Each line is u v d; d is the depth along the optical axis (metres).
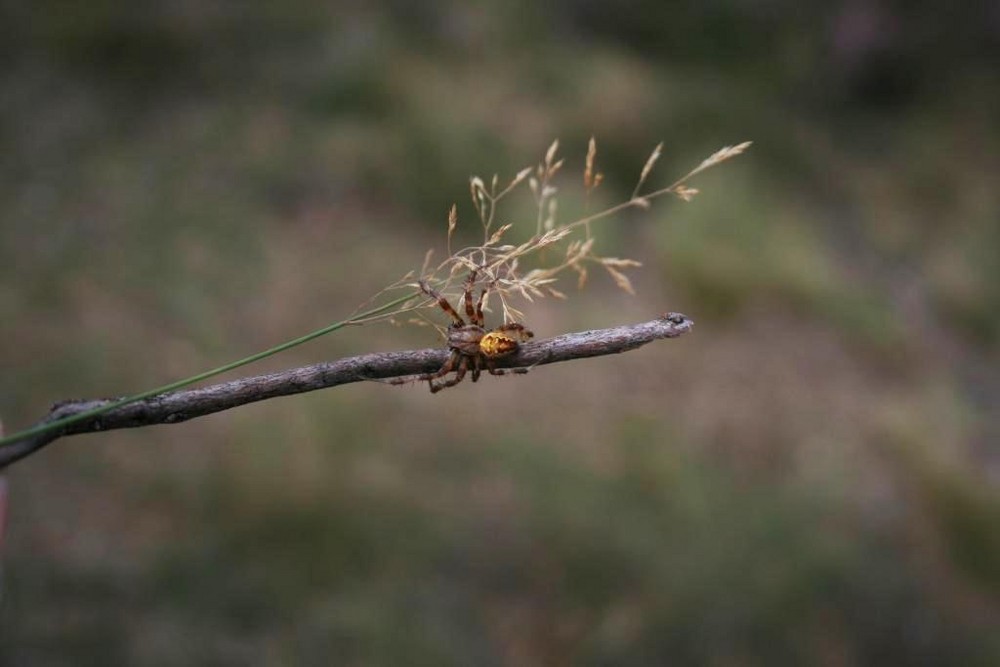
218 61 1.84
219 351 1.28
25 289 1.28
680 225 1.69
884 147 2.32
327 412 1.20
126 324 1.28
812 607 1.13
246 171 1.62
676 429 1.33
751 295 1.61
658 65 2.32
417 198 1.65
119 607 0.94
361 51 1.89
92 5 1.87
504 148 1.76
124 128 1.66
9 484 1.01
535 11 2.28
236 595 0.99
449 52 2.02
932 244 1.99
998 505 1.34
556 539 1.12
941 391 1.57
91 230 1.42
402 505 1.12
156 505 1.05
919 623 1.15
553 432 1.28
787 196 1.99
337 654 0.96
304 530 1.06
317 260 1.49
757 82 2.41
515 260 0.51
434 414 1.25
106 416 0.48
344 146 1.70
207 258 1.43
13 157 1.53
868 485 1.32
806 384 1.49
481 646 1.01
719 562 1.15
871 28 2.50
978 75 2.58
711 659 1.05
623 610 1.07
